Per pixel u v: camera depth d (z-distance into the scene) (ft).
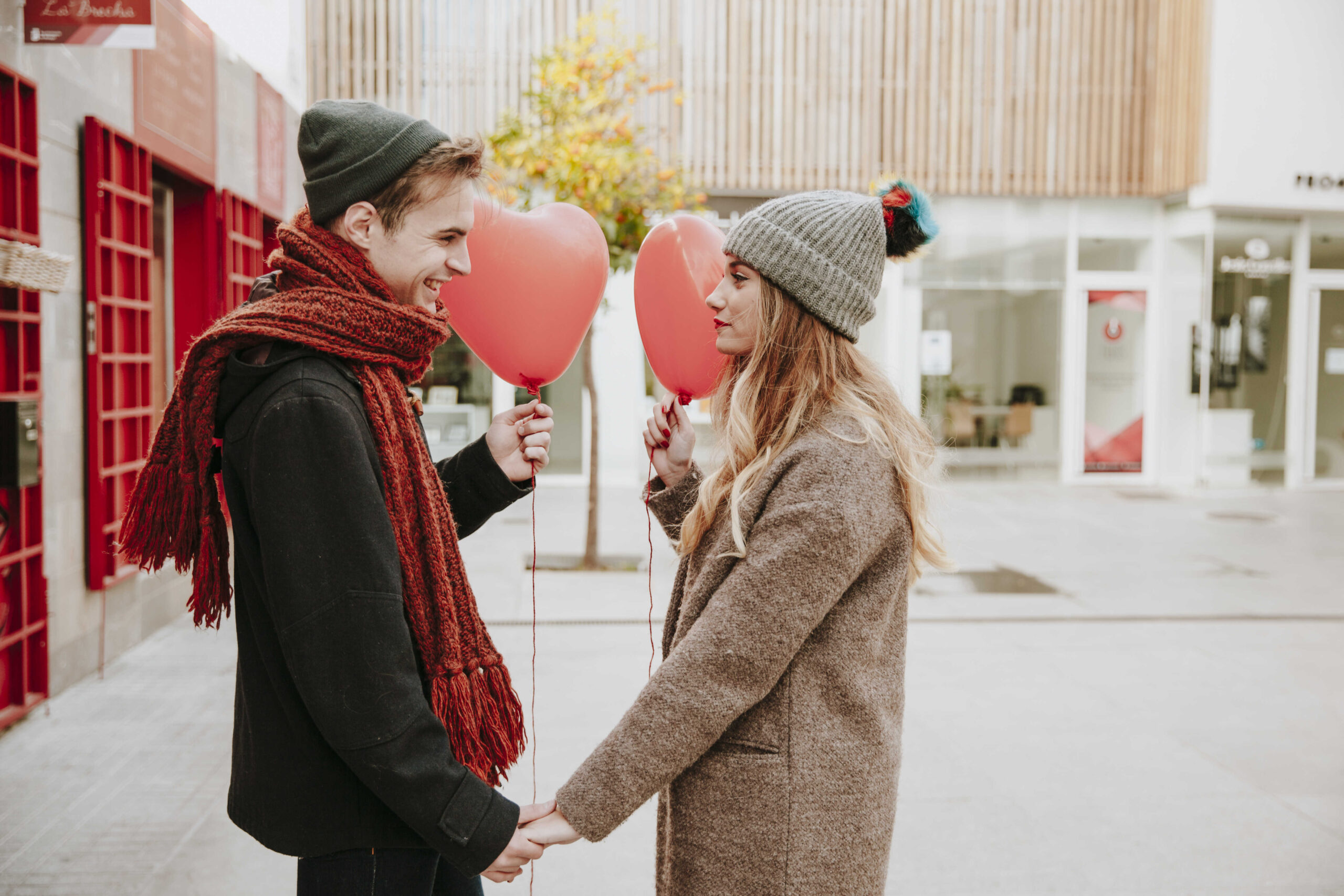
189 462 4.13
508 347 5.93
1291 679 15.30
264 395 3.82
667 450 5.65
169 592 18.26
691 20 37.63
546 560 24.54
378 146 4.00
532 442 5.44
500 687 4.31
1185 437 41.60
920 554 4.71
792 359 4.58
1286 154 38.29
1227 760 11.93
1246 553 26.21
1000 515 32.89
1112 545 27.32
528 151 21.71
